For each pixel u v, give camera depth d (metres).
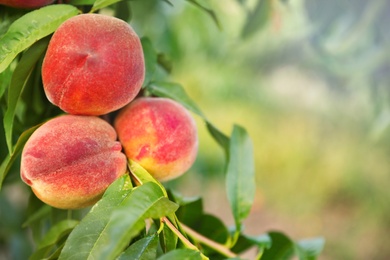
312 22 1.18
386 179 2.80
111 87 0.60
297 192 2.99
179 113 0.65
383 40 1.27
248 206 0.70
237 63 2.28
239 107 2.90
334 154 2.89
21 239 1.16
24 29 0.61
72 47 0.59
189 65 2.30
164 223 0.59
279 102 2.80
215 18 0.72
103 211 0.57
